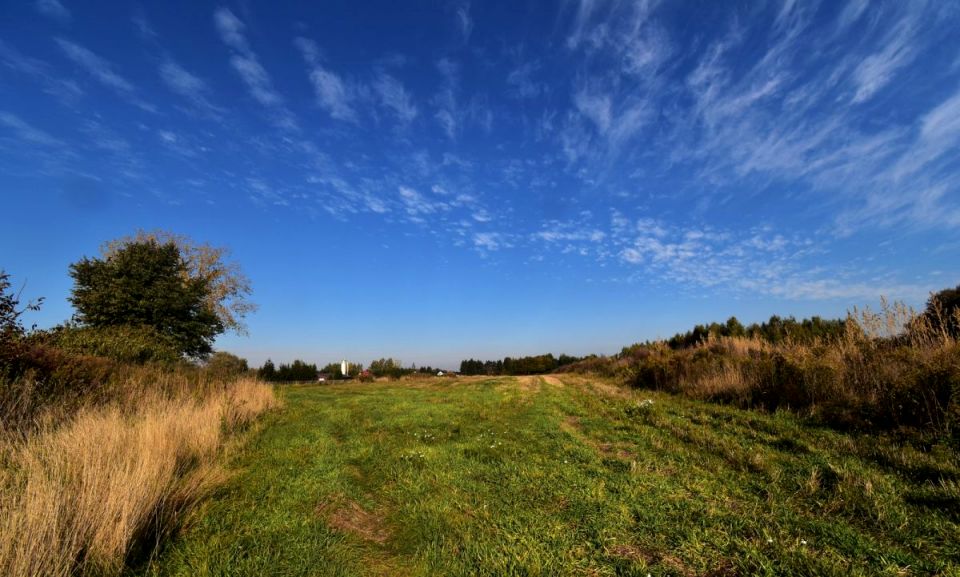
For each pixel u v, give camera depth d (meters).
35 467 4.74
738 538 3.89
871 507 4.38
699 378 14.34
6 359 8.38
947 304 11.10
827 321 18.16
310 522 4.62
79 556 3.82
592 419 10.48
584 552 3.82
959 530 3.80
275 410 14.13
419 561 3.86
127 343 15.04
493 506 5.00
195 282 24.38
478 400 16.28
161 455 6.08
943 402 6.71
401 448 8.11
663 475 5.80
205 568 3.63
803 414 8.94
